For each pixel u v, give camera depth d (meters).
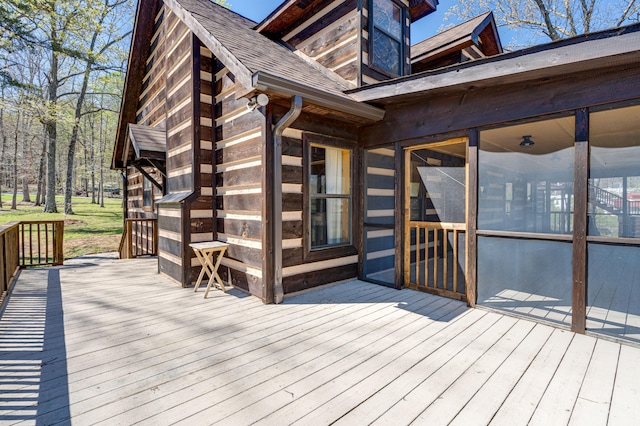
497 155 3.93
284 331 2.85
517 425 1.66
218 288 4.31
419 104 3.85
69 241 9.57
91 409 1.79
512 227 3.66
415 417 1.72
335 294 3.95
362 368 2.22
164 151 5.53
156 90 6.81
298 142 3.89
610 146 3.22
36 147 24.47
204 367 2.24
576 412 1.76
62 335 2.78
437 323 3.01
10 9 10.73
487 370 2.18
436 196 4.06
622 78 2.54
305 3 5.07
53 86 14.19
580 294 2.77
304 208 3.93
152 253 7.21
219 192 4.57
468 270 3.48
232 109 4.22
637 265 2.87
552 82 2.88
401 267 4.14
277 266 3.64
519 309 3.23
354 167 4.49
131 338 2.72
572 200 2.99
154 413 1.75
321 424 1.67
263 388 1.99
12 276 4.68
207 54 4.58
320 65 4.99
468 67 3.03
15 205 20.38
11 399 1.87
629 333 2.66
